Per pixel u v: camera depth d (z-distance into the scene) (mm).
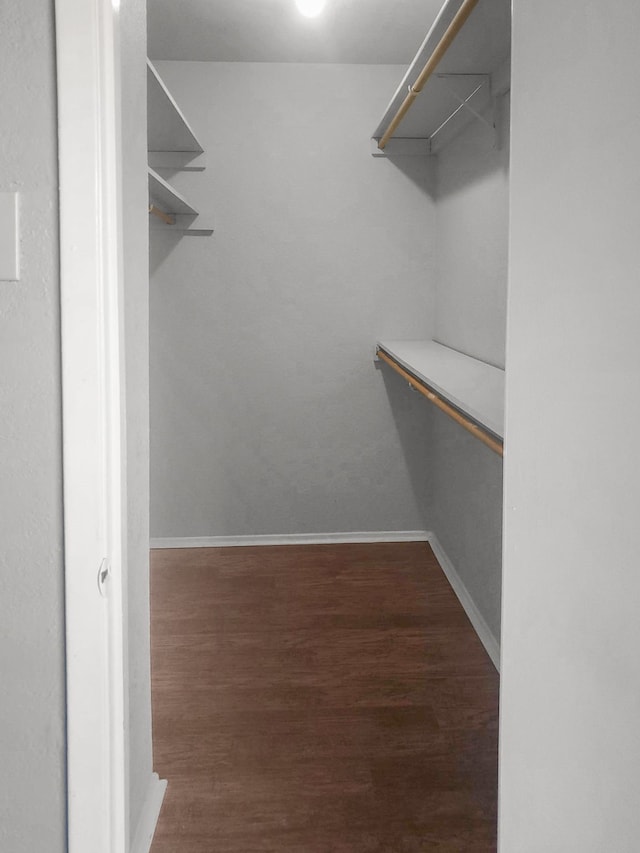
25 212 1151
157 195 3254
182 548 4199
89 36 1118
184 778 2186
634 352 958
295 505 4234
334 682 2738
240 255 4055
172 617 3305
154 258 4047
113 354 1199
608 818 1055
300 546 4207
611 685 1037
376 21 3289
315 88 3953
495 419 1854
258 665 2867
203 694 2658
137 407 1805
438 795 2107
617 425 999
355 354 4156
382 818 2014
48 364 1176
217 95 3932
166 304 4082
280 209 4027
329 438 4203
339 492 4234
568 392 1134
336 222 4051
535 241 1229
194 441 4184
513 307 1315
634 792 986
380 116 3973
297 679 2760
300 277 4086
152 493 4207
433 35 2258
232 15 3242
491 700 2609
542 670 1249
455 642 3062
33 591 1210
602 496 1046
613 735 1033
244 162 3986
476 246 3236
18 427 1187
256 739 2381
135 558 1816
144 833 1891
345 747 2336
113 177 1178
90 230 1144
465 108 3148
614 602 1021
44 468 1191
